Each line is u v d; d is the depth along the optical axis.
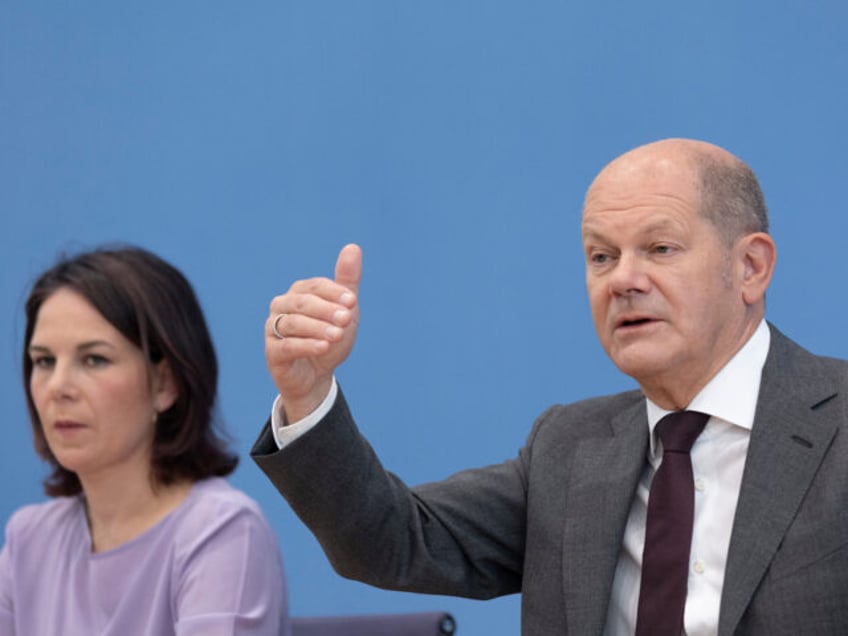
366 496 8.52
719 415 8.25
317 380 8.31
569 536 8.59
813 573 7.59
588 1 14.62
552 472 8.99
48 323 9.05
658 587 8.09
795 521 7.75
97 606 9.16
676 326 8.13
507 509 9.16
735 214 8.31
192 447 9.38
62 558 9.52
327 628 9.30
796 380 8.31
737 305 8.34
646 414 8.88
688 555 8.06
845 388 8.20
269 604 8.91
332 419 8.37
